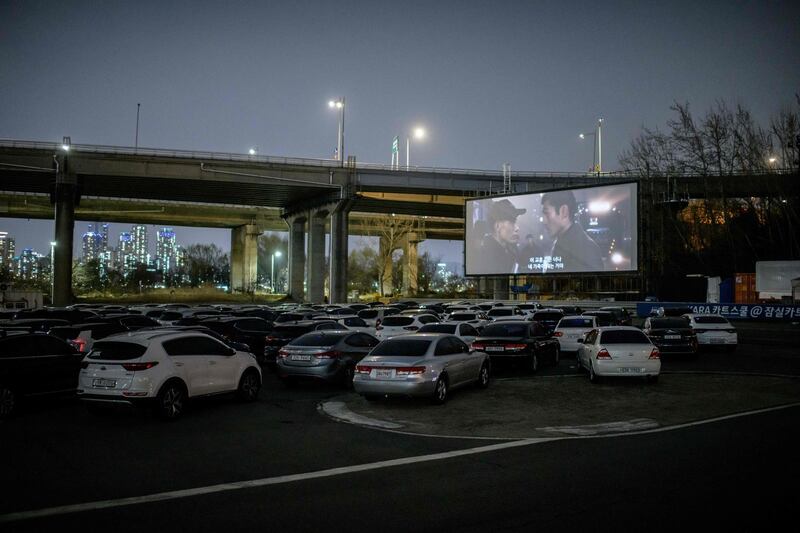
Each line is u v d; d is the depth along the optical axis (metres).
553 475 7.90
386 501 6.89
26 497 7.04
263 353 22.39
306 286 76.44
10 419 11.98
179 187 65.69
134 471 8.20
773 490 7.04
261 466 8.48
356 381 13.18
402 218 96.00
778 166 55.03
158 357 11.61
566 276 49.81
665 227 62.31
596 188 48.50
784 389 15.23
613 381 16.66
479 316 28.77
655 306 42.91
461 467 8.39
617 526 6.00
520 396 14.45
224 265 159.50
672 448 9.30
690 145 58.69
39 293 52.94
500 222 53.91
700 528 5.89
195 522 6.22
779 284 44.78
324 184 65.75
